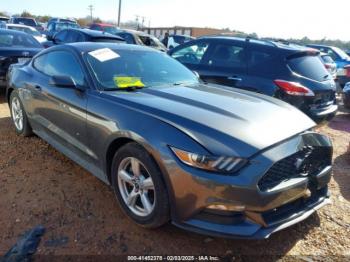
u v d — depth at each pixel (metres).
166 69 4.30
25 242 2.84
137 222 3.09
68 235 2.97
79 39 10.52
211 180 2.55
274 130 2.88
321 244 3.03
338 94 10.32
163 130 2.80
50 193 3.63
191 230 2.71
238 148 2.60
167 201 2.80
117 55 4.11
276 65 5.56
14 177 3.95
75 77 3.90
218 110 3.10
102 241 2.92
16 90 5.08
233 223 2.63
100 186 3.83
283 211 2.83
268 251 2.91
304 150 2.92
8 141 5.07
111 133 3.18
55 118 4.14
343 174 4.54
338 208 3.62
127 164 3.15
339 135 6.69
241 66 5.87
